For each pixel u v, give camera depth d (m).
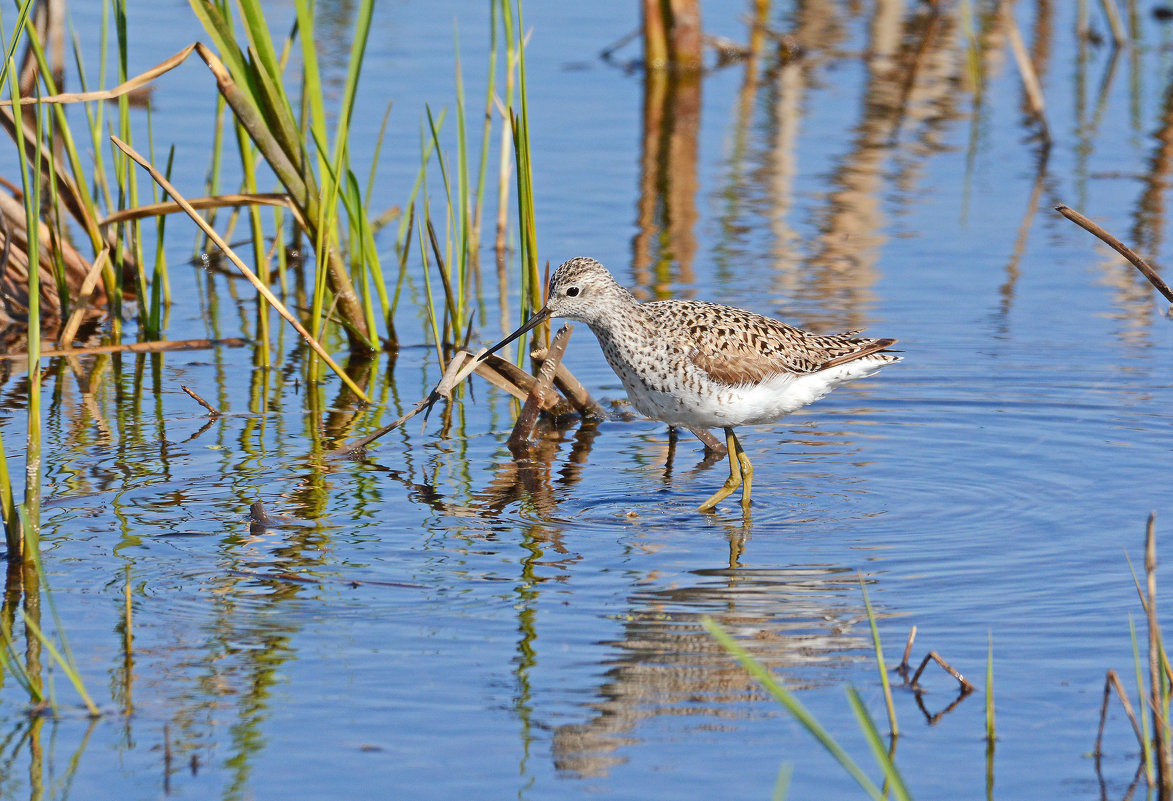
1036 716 7.84
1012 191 20.52
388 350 15.64
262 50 13.50
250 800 7.02
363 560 10.05
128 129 15.23
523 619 9.09
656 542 10.53
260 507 10.73
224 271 18.44
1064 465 12.22
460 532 10.68
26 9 9.76
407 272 17.94
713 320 11.61
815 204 20.03
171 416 13.41
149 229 19.11
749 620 9.09
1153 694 7.04
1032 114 24.31
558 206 19.81
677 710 7.95
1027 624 9.01
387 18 28.59
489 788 7.14
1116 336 15.52
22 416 13.21
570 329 13.46
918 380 14.49
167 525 10.63
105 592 9.40
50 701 7.94
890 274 17.36
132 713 7.86
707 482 12.11
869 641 8.80
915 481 11.95
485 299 16.88
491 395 14.68
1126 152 22.16
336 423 13.38
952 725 7.76
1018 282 17.14
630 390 11.99
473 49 26.55
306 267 18.55
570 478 12.15
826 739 6.17
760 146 22.70
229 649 8.62
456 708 7.93
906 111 24.69
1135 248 17.78
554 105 24.42
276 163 14.09
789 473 12.26
